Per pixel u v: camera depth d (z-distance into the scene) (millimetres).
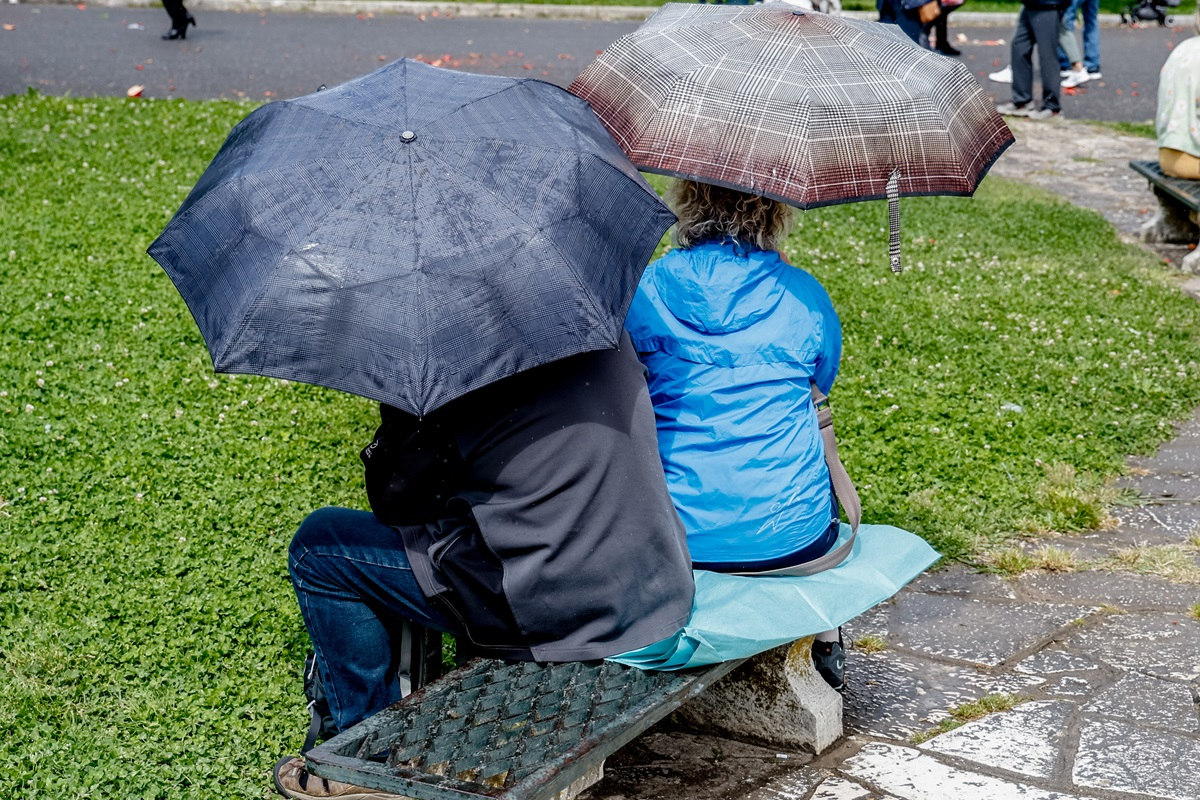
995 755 3521
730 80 3281
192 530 4699
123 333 6527
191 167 9695
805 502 3309
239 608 4215
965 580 4664
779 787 3393
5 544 4516
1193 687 3879
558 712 2857
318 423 5664
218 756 3506
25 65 14211
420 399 2570
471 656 3230
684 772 3479
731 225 3289
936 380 6387
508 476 2910
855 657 4125
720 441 3238
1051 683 3934
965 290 7832
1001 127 3549
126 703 3730
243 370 2629
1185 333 7176
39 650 3912
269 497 4965
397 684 3238
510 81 3150
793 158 3168
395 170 2799
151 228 8133
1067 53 15359
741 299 3246
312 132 2926
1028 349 6852
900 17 13625
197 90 13414
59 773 3410
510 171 2840
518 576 2908
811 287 3373
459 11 20109
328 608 3107
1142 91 15477
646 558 2963
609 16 20469
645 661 3059
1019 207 9969
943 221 9484
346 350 2627
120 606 4191
